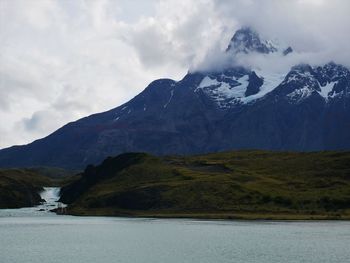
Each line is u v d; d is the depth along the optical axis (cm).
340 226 16900
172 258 10838
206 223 18488
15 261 10644
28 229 17375
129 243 13212
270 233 14975
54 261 10600
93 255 11350
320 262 10194
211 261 10400
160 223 18875
